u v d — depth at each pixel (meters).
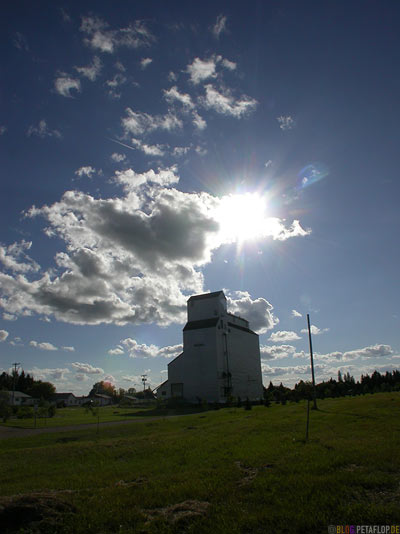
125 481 12.49
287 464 12.74
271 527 7.61
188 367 72.94
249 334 86.88
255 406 56.28
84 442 23.66
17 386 142.75
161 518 8.41
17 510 8.32
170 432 27.59
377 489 9.61
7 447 24.67
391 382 104.62
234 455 15.49
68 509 8.99
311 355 39.06
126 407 89.06
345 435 19.28
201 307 77.38
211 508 8.84
